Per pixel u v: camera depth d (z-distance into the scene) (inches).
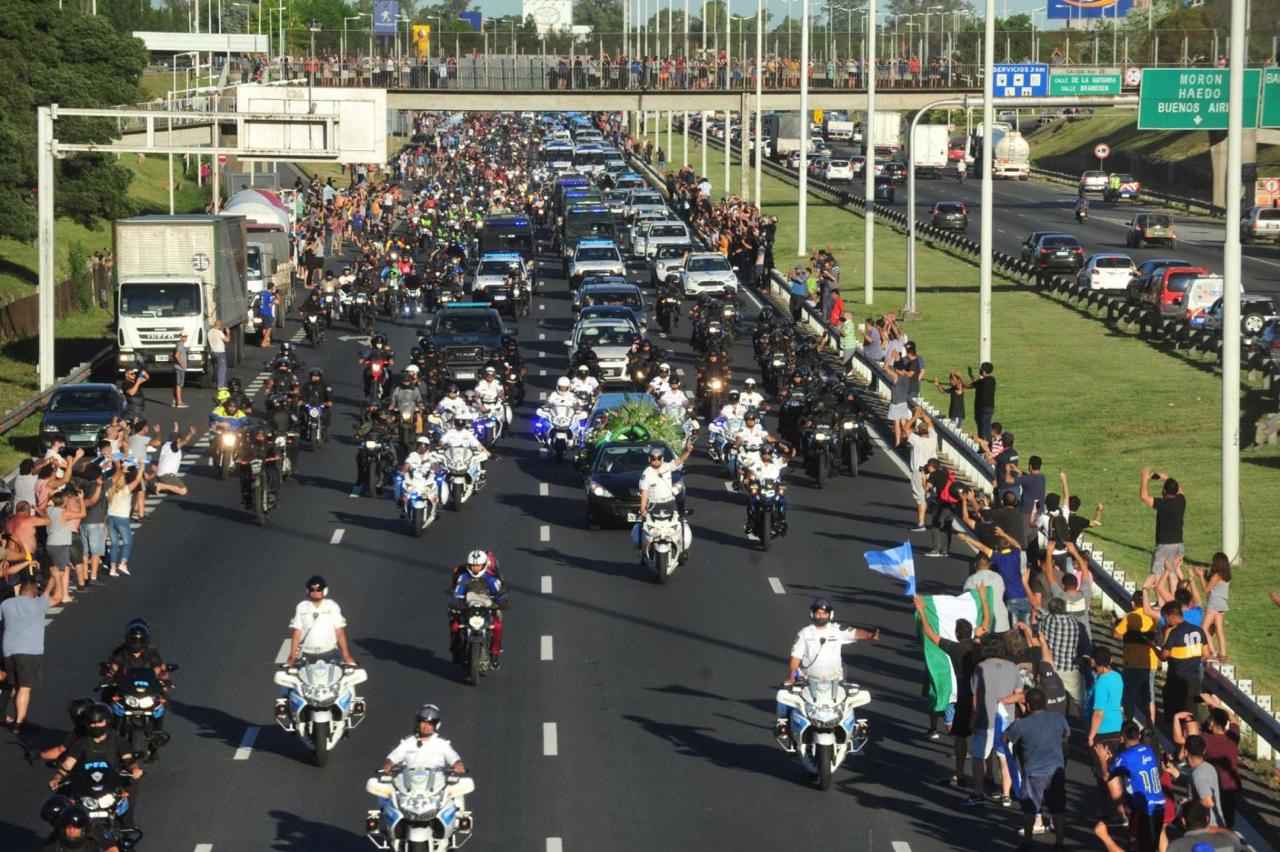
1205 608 2481.5
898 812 2006.6
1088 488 3944.4
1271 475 4025.6
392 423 3991.1
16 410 4640.8
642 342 5157.5
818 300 6648.6
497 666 2586.1
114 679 2138.3
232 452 4097.0
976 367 5674.2
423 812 1779.0
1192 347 5846.5
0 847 1899.6
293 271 7765.8
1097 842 1911.9
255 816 1991.9
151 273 5324.8
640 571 3198.8
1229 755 1844.2
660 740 2263.8
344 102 6314.0
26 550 2714.1
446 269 7381.9
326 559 3297.2
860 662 2625.5
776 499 3361.2
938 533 3289.9
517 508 3784.5
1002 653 2047.2
